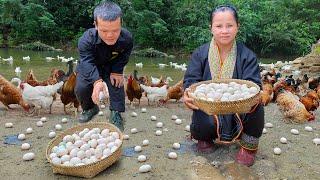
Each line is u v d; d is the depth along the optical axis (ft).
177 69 20.70
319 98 9.57
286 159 5.76
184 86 5.66
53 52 28.99
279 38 32.45
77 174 4.93
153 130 7.15
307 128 7.31
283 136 6.90
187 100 5.08
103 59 5.95
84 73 5.65
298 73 17.42
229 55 5.53
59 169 4.97
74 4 34.76
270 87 9.62
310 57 18.94
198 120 5.55
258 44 34.12
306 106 8.44
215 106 4.73
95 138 5.65
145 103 9.52
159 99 9.34
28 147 6.03
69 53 28.48
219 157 5.64
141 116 8.19
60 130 7.05
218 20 5.32
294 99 8.03
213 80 5.43
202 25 31.73
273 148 6.22
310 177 5.17
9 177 5.01
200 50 5.72
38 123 7.31
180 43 32.24
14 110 8.45
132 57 28.45
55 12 34.53
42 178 4.98
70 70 9.59
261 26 33.37
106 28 5.31
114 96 6.27
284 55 34.17
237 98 4.91
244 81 5.30
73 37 33.47
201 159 5.55
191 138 6.48
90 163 4.91
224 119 5.46
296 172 5.31
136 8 32.30
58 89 8.22
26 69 17.92
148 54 29.63
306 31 32.91
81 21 34.88
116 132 5.76
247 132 5.30
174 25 32.89
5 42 32.09
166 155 5.80
